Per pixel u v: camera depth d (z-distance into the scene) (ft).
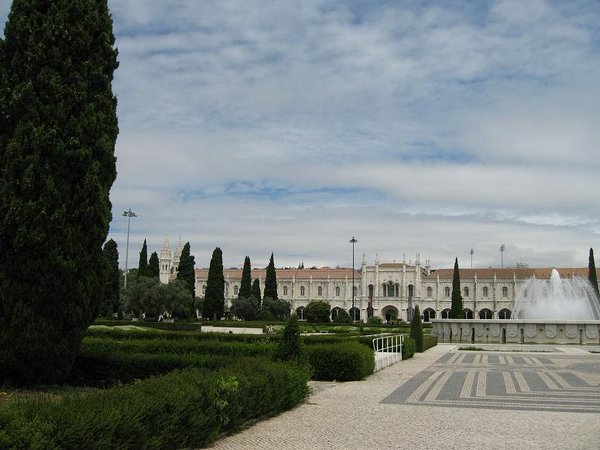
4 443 26.09
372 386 75.15
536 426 48.49
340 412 54.85
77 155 63.62
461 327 197.88
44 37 64.34
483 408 57.72
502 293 478.18
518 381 81.35
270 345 86.94
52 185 62.03
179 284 307.78
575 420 51.21
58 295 62.85
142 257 363.56
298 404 59.21
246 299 396.16
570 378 85.35
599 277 464.24
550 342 186.70
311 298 514.27
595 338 183.83
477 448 40.83
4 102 62.95
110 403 33.24
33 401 31.81
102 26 68.74
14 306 61.16
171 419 36.73
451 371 96.02
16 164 61.41
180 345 88.22
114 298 252.42
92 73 66.90
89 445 29.81
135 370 70.08
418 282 491.31
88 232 64.85
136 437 33.45
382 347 111.55
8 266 61.05
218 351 86.74
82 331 65.87
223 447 40.81
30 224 61.05
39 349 62.49
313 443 41.96
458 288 403.34
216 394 42.27
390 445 41.47
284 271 532.73
